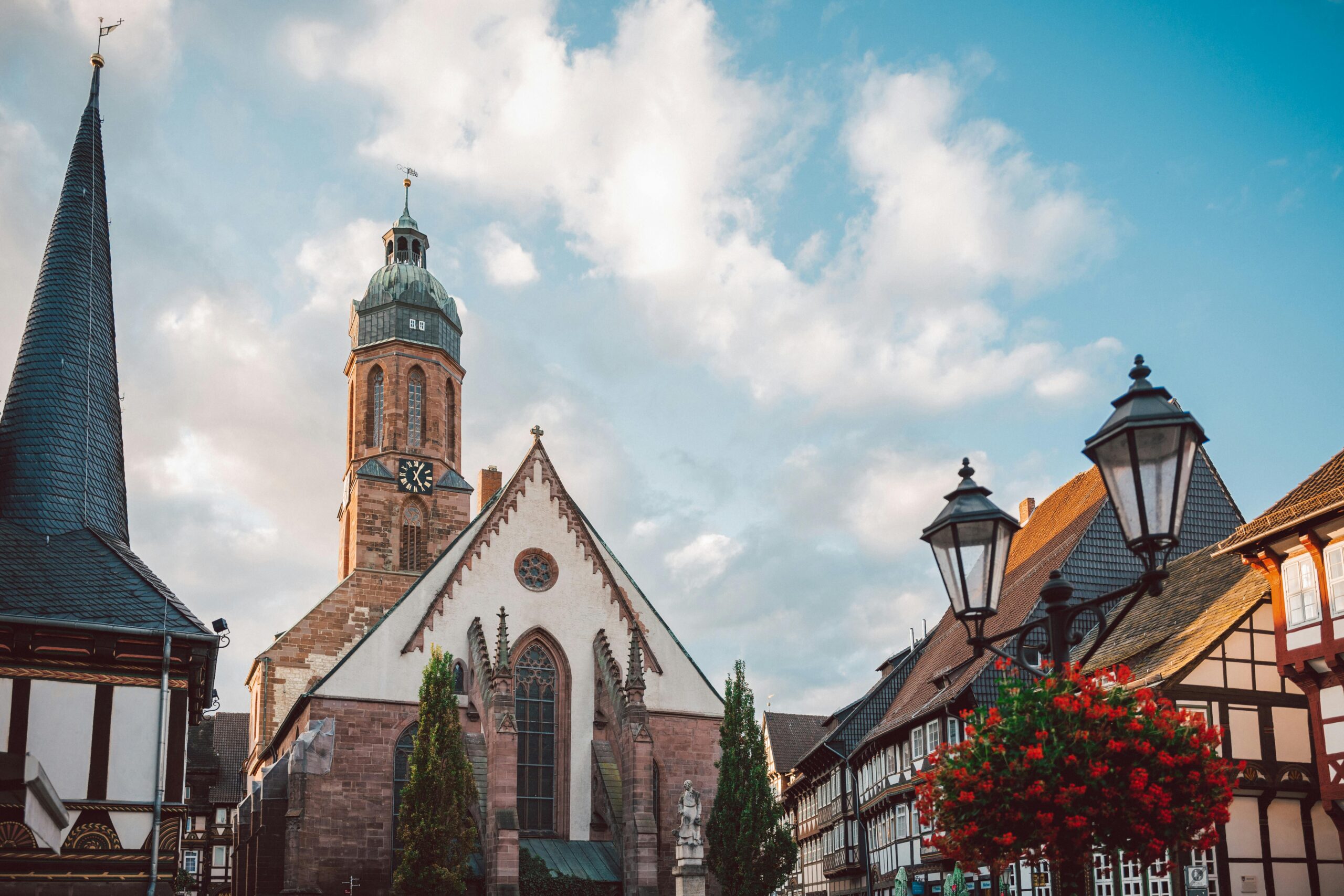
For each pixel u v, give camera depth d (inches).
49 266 1408.7
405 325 3203.7
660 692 2242.9
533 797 2113.7
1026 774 569.3
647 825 2028.8
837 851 2519.7
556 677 2191.2
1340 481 1224.2
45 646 1097.4
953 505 526.3
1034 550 2188.7
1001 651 524.7
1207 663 1348.4
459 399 3282.5
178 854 1112.2
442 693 1822.1
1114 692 601.6
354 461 3147.1
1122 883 1327.5
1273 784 1314.0
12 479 1262.3
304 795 1911.9
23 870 1043.3
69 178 1476.4
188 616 1163.3
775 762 3408.0
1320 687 1228.5
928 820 627.8
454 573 2146.9
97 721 1098.7
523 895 1934.1
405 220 3447.3
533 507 2249.0
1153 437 454.6
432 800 1768.0
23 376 1336.1
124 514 1363.2
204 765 3718.0
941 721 1785.2
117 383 1419.8
